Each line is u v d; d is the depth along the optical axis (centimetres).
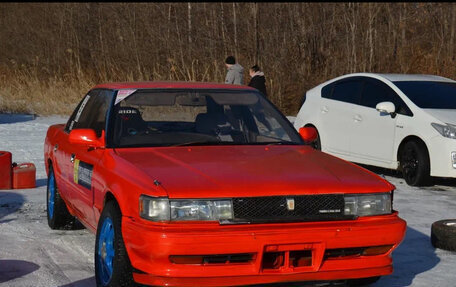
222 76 2784
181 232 510
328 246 536
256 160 606
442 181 1253
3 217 902
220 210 524
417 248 777
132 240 528
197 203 523
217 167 576
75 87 2711
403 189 1161
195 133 673
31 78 2945
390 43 2975
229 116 698
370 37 2878
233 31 3034
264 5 2942
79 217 736
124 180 566
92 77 3053
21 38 3628
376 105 1262
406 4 3058
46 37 3534
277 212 533
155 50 3167
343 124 1331
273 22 2923
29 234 809
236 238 511
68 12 3534
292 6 2956
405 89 1250
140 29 3291
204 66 2905
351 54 2909
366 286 631
